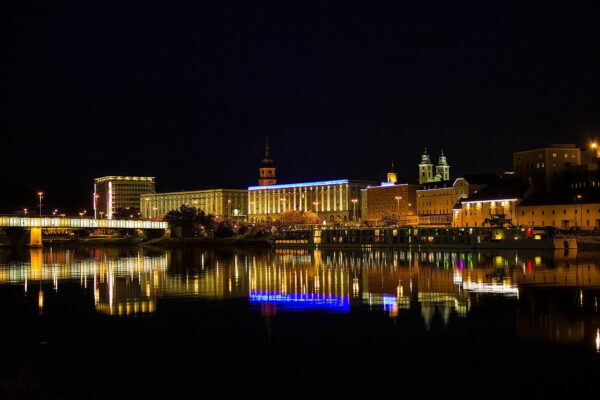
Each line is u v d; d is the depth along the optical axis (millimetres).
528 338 61281
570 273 117312
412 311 76062
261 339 62562
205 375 51562
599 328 65375
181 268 146625
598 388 47688
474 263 146625
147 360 55781
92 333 65938
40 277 124250
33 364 54750
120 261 177250
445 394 47000
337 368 52969
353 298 87438
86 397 46938
